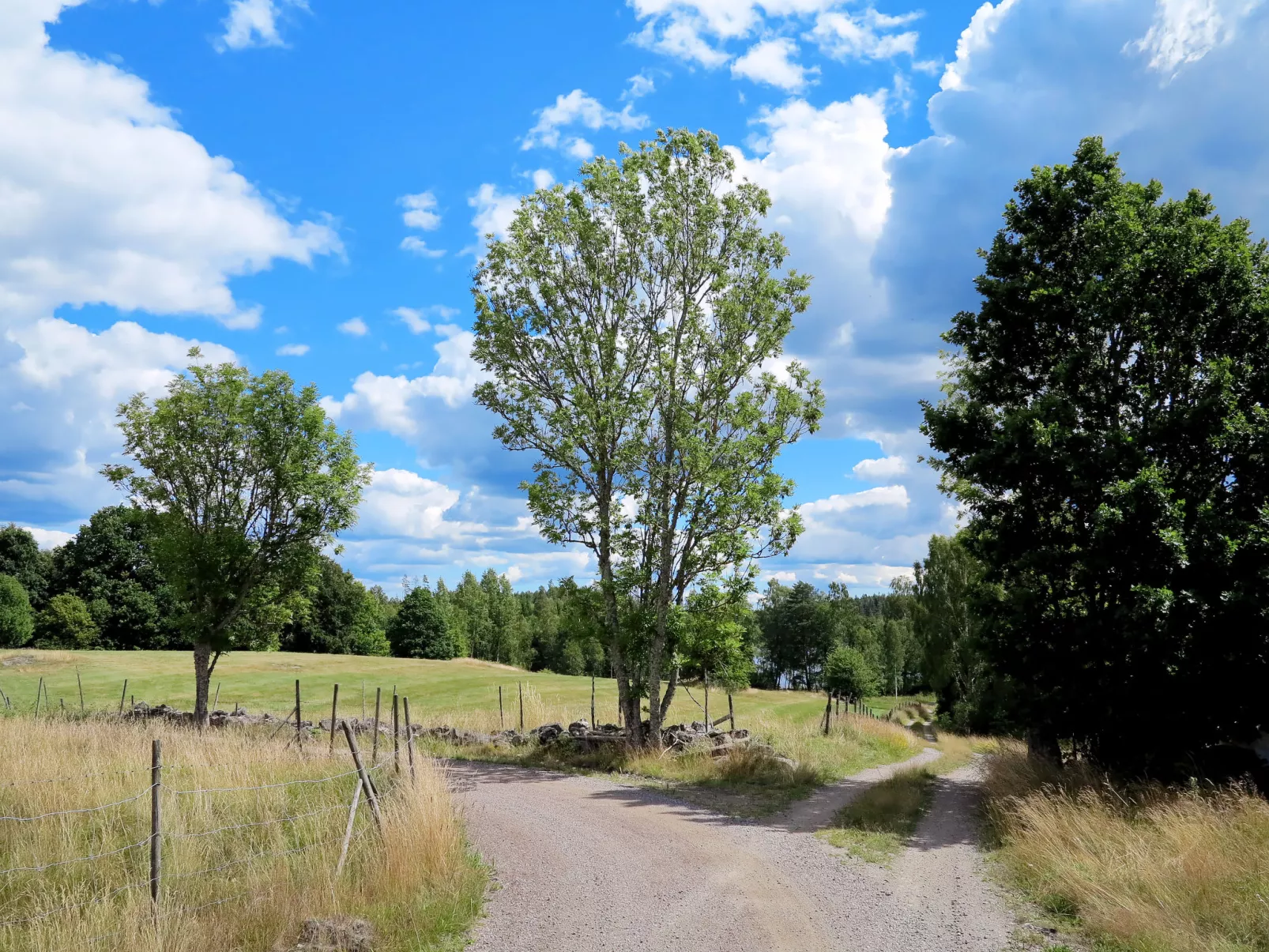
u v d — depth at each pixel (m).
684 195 22.75
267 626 26.39
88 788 10.78
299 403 24.98
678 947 7.21
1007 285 18.09
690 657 22.42
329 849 9.26
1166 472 14.73
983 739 39.44
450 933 7.55
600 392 22.97
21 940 6.57
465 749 22.70
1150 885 8.22
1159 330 15.85
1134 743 15.88
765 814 14.07
